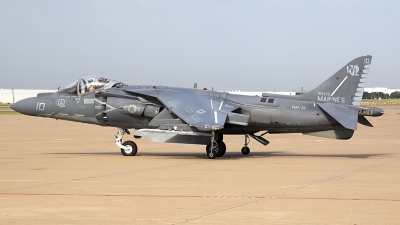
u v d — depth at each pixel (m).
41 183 45.47
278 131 69.31
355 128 61.47
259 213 33.00
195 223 30.39
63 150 81.31
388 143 93.38
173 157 69.38
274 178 48.25
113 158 68.19
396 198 37.81
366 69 67.06
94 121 73.69
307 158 67.62
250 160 65.00
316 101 68.44
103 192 40.75
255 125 69.00
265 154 74.06
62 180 47.25
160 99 68.56
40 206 35.38
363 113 65.94
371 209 34.00
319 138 108.75
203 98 70.31
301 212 33.19
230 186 43.59
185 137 67.62
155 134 67.88
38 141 100.56
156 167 57.41
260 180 47.00
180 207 34.94
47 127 154.25
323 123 66.94
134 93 71.31
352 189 41.78
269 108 68.19
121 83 74.62
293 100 68.75
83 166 58.56
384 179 47.44
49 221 31.06
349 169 55.09
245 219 31.34
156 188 42.66
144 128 71.62
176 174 51.28
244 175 50.41
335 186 43.34
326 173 51.78
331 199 37.53
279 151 79.12
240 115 66.31
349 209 34.06
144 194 39.84
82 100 73.56
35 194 39.91
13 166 58.72
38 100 75.62
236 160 65.12
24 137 111.88
